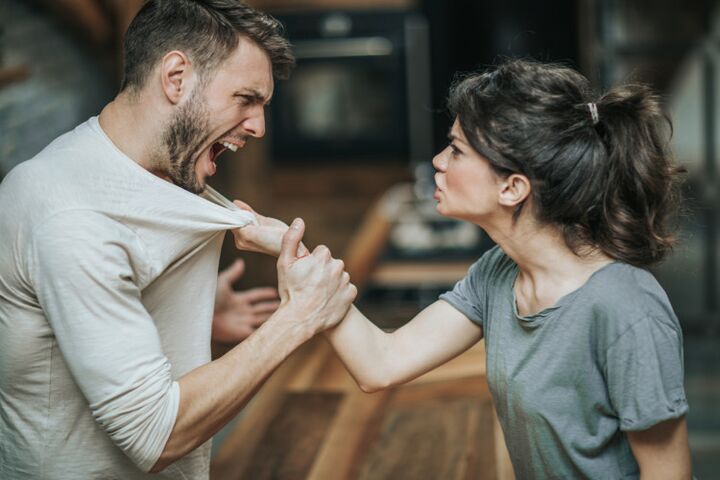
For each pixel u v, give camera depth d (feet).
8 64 12.72
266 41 5.02
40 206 4.75
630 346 4.39
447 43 20.39
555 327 4.60
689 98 16.52
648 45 16.52
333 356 10.26
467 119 4.69
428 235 15.76
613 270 4.57
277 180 25.70
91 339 4.64
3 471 5.21
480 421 8.53
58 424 5.06
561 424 4.65
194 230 5.15
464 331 5.35
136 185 4.96
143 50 4.94
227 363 4.93
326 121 25.04
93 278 4.66
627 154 4.55
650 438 4.46
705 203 16.71
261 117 5.17
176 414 4.75
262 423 8.45
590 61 16.74
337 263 5.22
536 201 4.62
